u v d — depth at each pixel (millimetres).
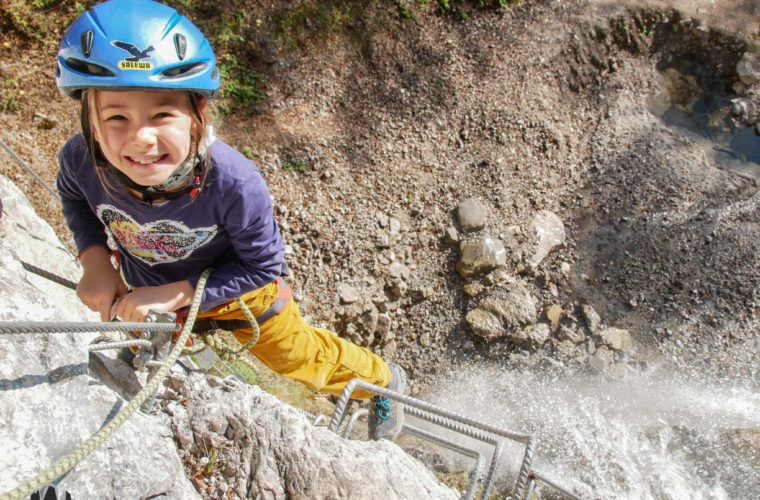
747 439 4961
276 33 6461
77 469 1617
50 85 5734
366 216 6051
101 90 1604
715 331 5684
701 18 7137
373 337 5762
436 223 6109
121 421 1404
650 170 6449
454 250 6035
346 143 6336
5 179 3418
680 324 5730
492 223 6074
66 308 2879
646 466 4914
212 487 2047
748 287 5816
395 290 5879
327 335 3062
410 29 6840
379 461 2279
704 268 5914
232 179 1900
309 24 6578
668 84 7184
